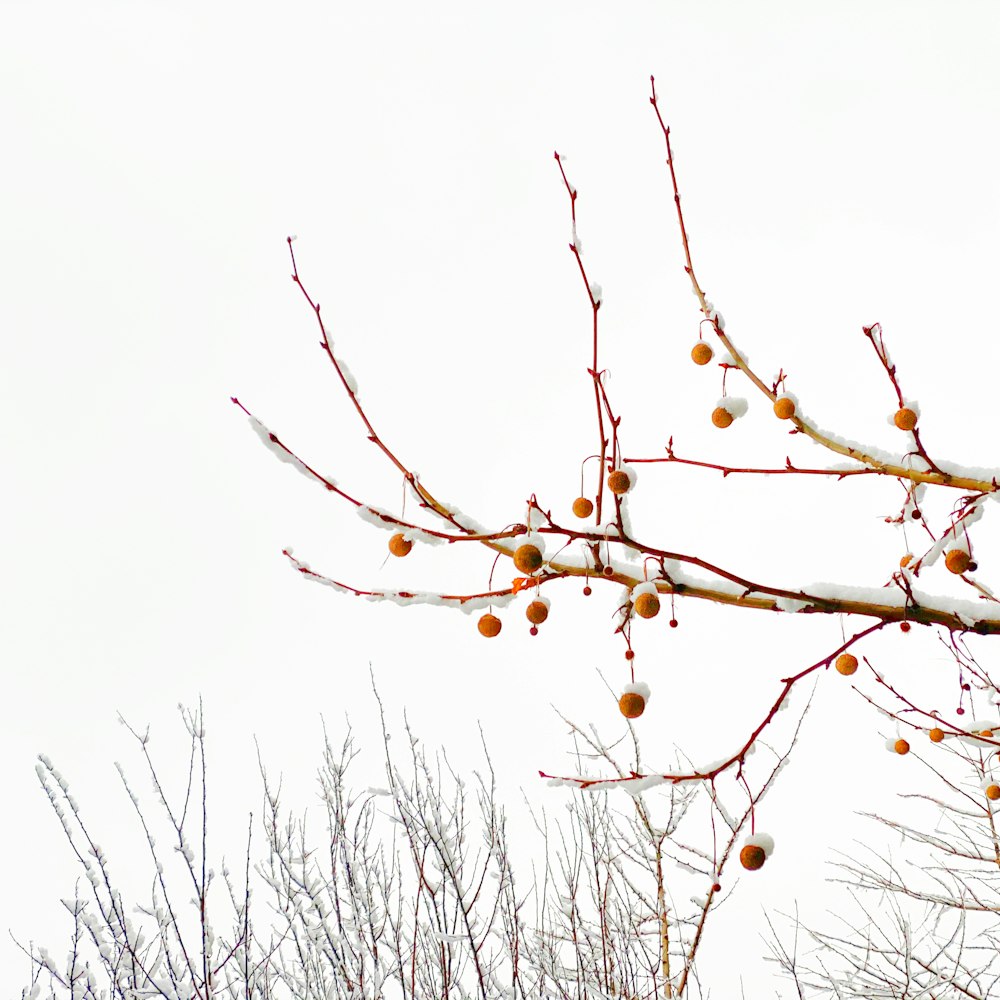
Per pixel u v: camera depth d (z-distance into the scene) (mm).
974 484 2600
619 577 2297
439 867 5555
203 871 5316
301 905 5676
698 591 2357
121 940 5270
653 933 5598
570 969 5648
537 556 2111
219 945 5672
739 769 2516
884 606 2418
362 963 5316
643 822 5469
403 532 2188
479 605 2336
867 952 5980
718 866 4840
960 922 5898
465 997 5488
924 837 6426
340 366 2162
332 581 2350
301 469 2199
